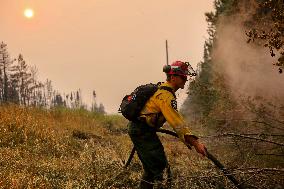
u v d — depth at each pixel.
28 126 9.23
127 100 4.60
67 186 5.31
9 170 5.70
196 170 6.41
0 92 68.94
